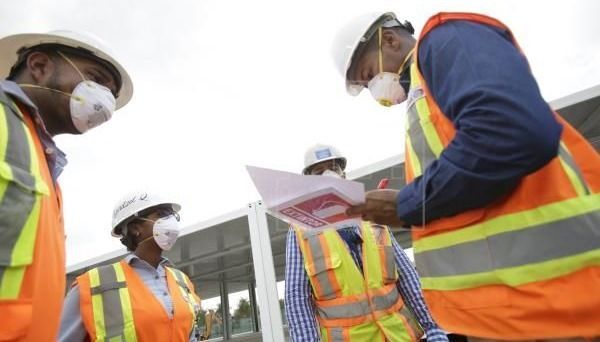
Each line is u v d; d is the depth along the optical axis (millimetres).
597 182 1102
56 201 1287
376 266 2344
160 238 2955
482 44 1056
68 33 1518
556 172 1022
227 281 6711
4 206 1001
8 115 1118
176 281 3076
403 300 2496
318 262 2303
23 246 1034
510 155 917
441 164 1030
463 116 996
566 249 961
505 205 1044
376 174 3492
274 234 4215
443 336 2301
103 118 1553
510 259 1025
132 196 3041
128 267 2793
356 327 2197
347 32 1563
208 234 4363
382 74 1495
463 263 1136
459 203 1045
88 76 1561
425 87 1204
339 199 1255
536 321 990
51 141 1336
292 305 2283
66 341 2398
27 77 1474
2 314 966
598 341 941
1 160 1033
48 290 1144
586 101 2775
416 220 1151
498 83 958
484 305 1089
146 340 2520
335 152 2953
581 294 930
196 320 3113
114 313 2494
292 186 1245
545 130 899
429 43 1178
